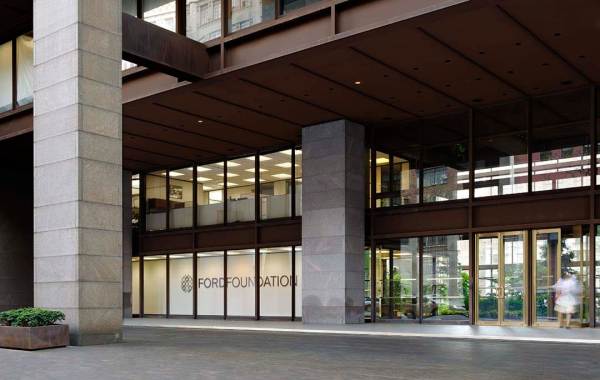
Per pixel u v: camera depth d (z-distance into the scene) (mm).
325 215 25016
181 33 21062
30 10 23844
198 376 9719
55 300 15055
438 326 22438
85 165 15055
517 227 22156
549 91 21797
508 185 22625
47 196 15477
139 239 34469
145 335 19484
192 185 32688
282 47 18531
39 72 16016
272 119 24922
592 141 20969
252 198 30094
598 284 20625
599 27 16453
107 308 15266
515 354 13375
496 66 19359
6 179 29469
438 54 18328
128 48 17750
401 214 24938
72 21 15406
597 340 16109
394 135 25594
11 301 29031
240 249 30172
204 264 31797
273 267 29016
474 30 16672
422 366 11148
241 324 25469
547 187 21812
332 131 25266
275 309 28734
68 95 15289
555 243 21547
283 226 28562
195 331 21844
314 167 25578
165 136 27469
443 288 23859
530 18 15930
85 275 14812
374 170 25875
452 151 24109
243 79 20234
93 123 15344
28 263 29859
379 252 25453
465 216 23406
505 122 22969
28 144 27016
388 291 25125
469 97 22391
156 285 33812
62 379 9500
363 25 16812
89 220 15008
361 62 18906
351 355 13047
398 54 18297
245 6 19531
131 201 34656
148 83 21703
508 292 22391
